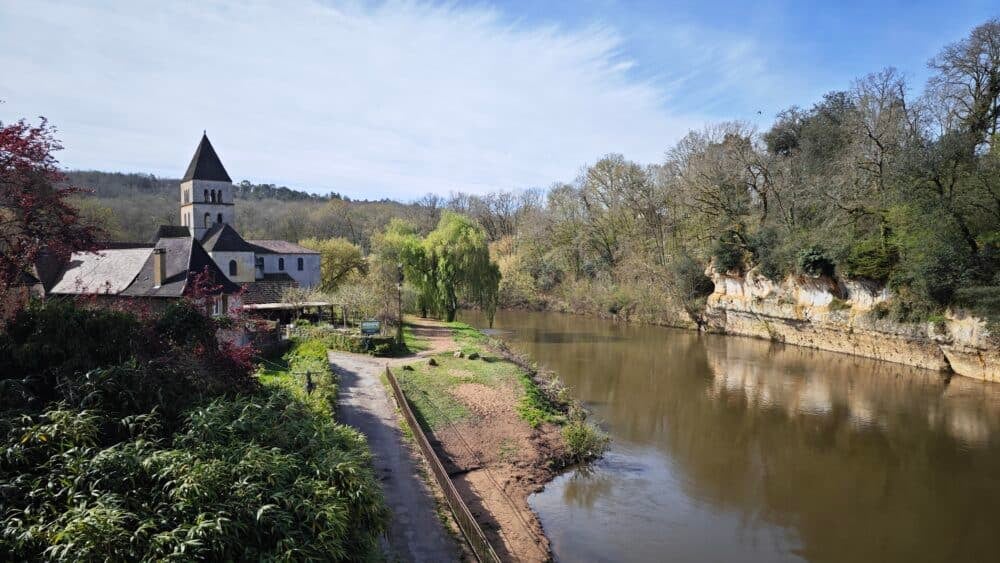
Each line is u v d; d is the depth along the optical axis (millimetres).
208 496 8102
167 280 28141
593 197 66312
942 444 21672
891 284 34312
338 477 9844
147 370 10477
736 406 26578
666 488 17688
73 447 8508
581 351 40125
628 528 15125
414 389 23250
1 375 9930
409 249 47688
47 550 6777
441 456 17703
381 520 10234
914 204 30344
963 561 13953
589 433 20375
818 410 25891
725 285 48906
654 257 59312
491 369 28094
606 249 65875
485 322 56344
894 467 19625
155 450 9031
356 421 18859
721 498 17172
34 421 9000
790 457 20453
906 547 14586
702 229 53031
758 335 45688
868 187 38781
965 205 28531
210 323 13289
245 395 12453
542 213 75062
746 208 47188
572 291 64875
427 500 13773
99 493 7824
